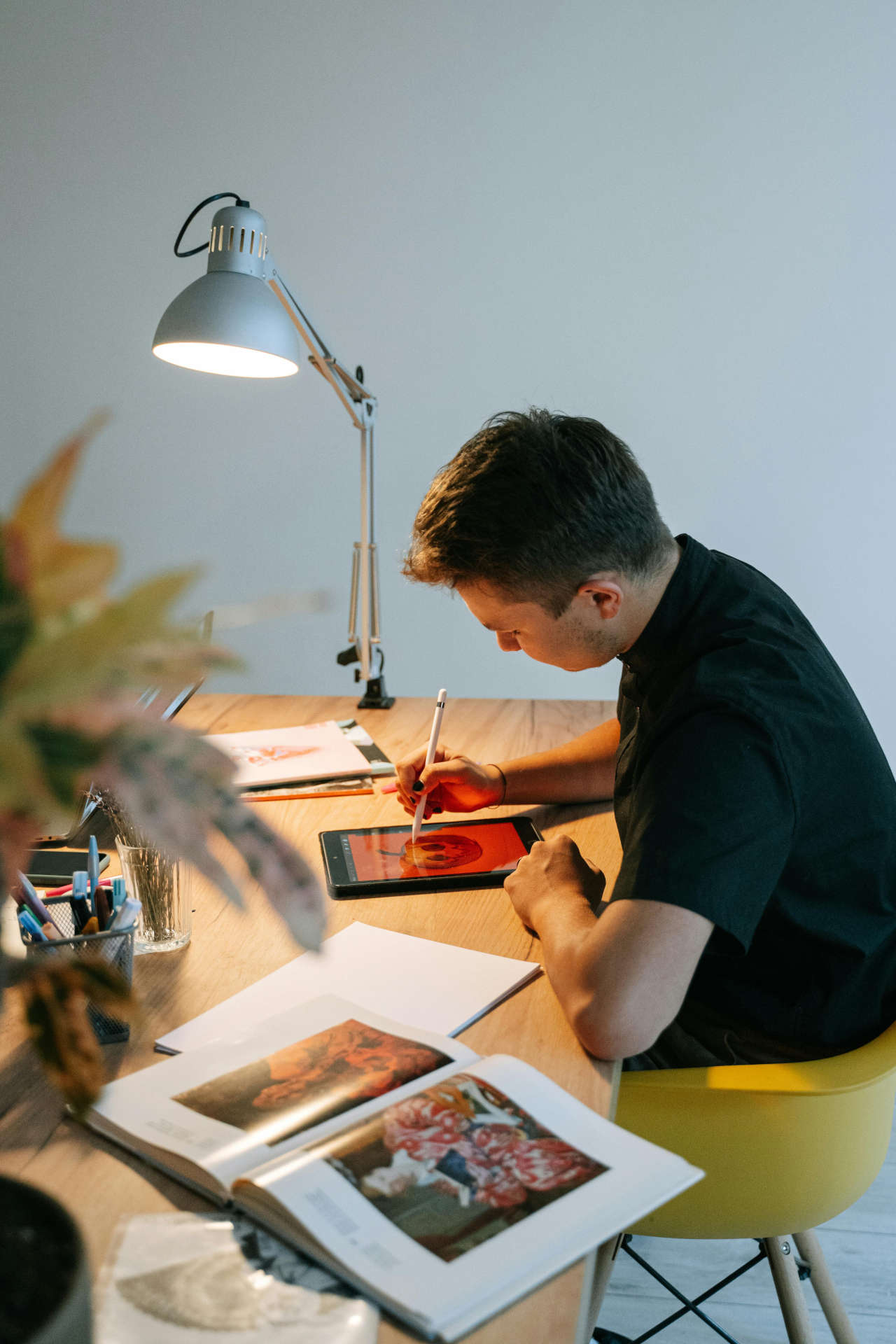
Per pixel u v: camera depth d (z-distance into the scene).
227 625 0.40
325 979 0.86
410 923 0.97
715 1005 0.98
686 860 0.79
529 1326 0.51
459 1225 0.56
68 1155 0.65
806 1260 1.09
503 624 1.00
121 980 0.48
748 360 2.56
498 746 1.50
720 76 2.44
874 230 2.46
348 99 2.54
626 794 1.11
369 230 2.60
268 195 2.62
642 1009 0.75
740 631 0.95
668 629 0.98
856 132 2.43
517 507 0.90
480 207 2.56
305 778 1.34
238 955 0.91
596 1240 0.55
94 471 2.81
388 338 2.65
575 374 2.62
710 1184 0.90
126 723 0.41
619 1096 0.88
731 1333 1.32
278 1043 0.75
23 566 0.38
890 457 2.56
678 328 2.56
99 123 2.62
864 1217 1.52
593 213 2.53
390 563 2.78
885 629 2.64
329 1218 0.56
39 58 2.60
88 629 0.38
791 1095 0.86
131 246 2.68
